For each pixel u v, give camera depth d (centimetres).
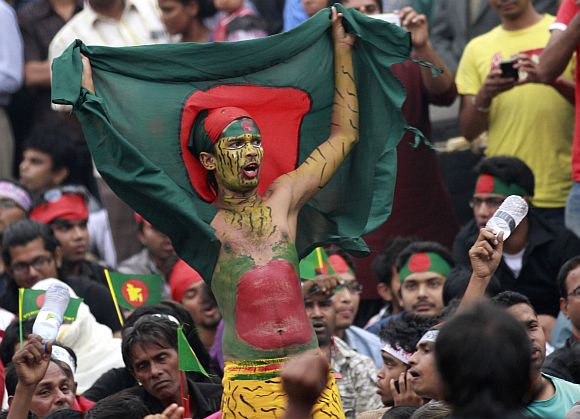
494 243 1836
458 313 1290
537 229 2794
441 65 3069
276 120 1892
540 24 3059
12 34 3650
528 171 2792
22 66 3678
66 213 3052
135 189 1739
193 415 2203
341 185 1919
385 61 1906
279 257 1761
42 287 2611
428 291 2745
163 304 2397
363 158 1916
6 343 2403
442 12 3447
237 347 1733
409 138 3128
